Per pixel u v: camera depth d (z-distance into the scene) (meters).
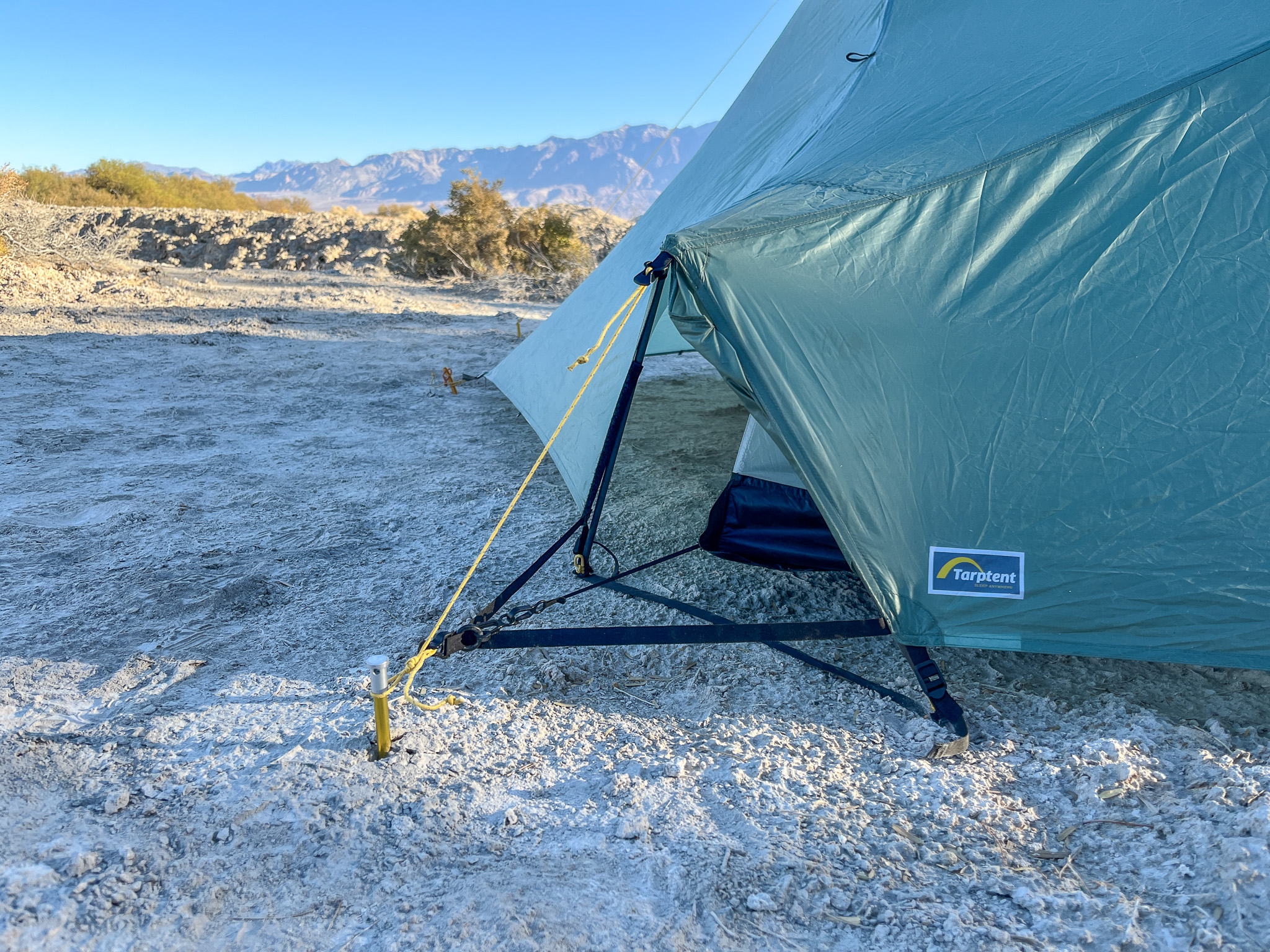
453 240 21.55
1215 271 3.10
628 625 3.72
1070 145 3.33
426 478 5.95
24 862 2.25
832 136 4.12
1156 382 3.00
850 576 4.30
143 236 23.16
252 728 2.92
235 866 2.27
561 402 5.80
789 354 3.05
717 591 4.11
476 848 2.36
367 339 12.23
